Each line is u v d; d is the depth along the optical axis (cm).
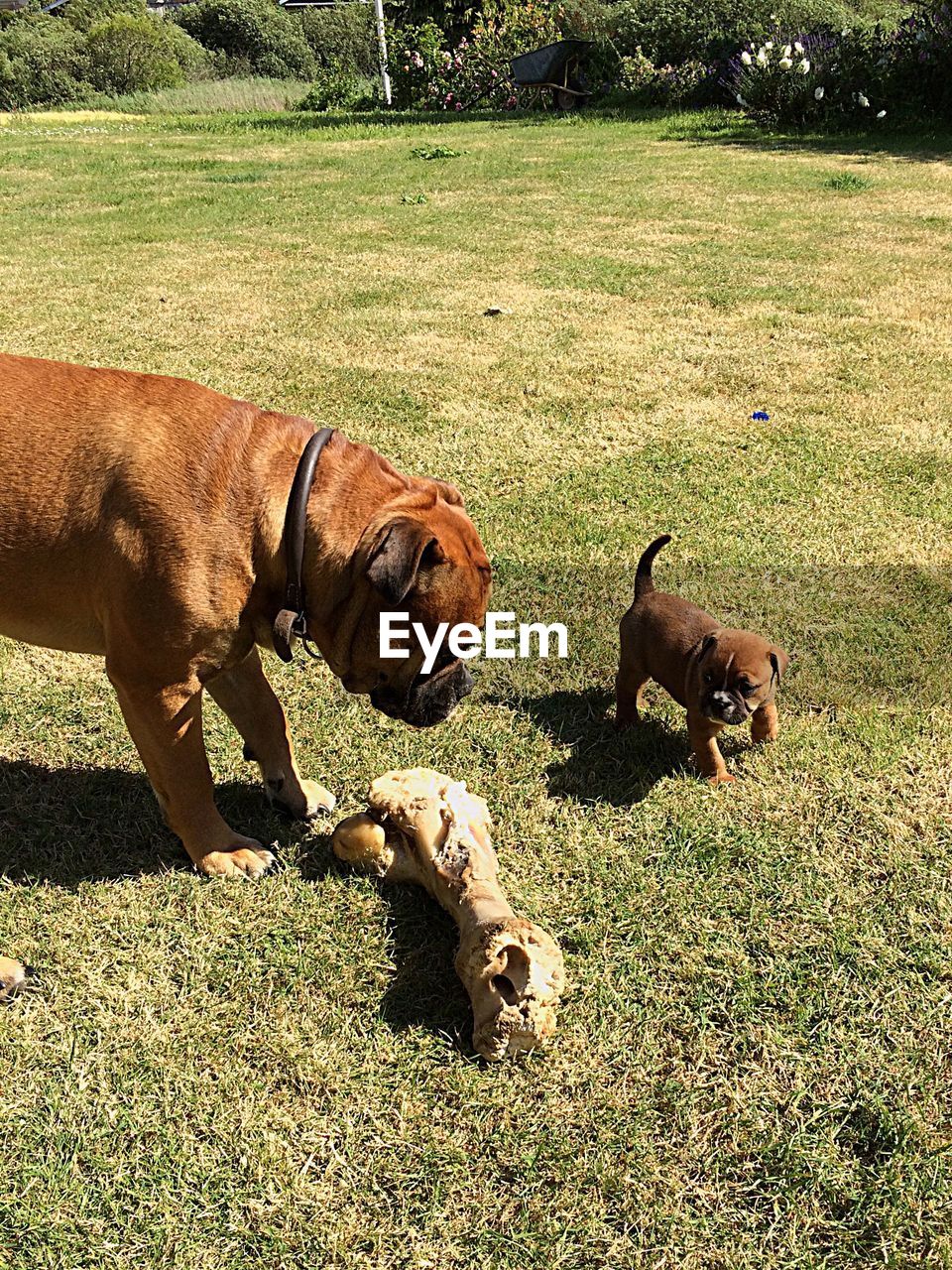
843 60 780
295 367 311
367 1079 116
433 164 702
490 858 132
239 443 129
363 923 134
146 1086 115
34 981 127
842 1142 110
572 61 1005
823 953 130
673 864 143
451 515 133
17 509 126
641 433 267
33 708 174
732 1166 108
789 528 223
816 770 159
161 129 1062
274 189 626
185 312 366
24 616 134
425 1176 107
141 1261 101
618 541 219
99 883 140
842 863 143
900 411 279
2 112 1616
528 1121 112
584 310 366
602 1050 119
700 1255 101
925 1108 112
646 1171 107
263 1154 109
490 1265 100
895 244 446
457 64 1141
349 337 338
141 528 124
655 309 366
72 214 553
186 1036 120
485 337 338
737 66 874
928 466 248
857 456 253
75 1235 103
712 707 148
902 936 132
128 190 634
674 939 132
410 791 137
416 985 127
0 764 162
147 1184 107
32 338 333
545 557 214
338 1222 103
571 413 279
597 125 881
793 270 411
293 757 154
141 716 132
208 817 141
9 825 150
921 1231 102
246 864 142
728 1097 114
